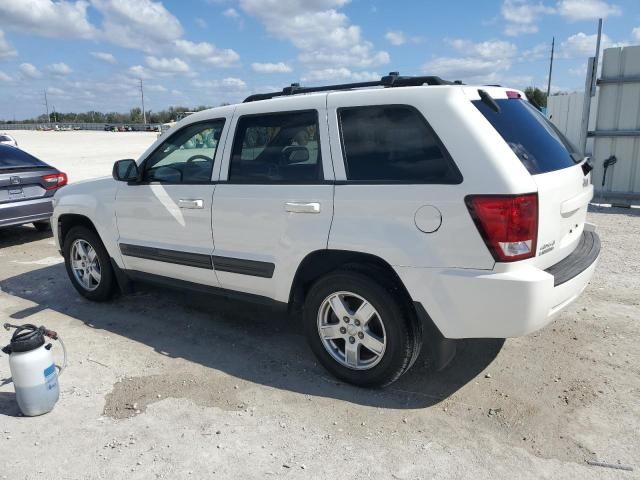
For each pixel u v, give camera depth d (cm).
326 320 387
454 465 295
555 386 374
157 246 475
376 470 293
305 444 317
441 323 332
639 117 970
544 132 371
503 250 307
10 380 399
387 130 348
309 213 371
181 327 494
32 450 314
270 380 393
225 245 426
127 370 412
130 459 305
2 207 799
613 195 1009
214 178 430
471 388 375
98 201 522
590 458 299
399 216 335
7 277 669
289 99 397
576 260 362
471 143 317
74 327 500
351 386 382
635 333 451
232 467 297
